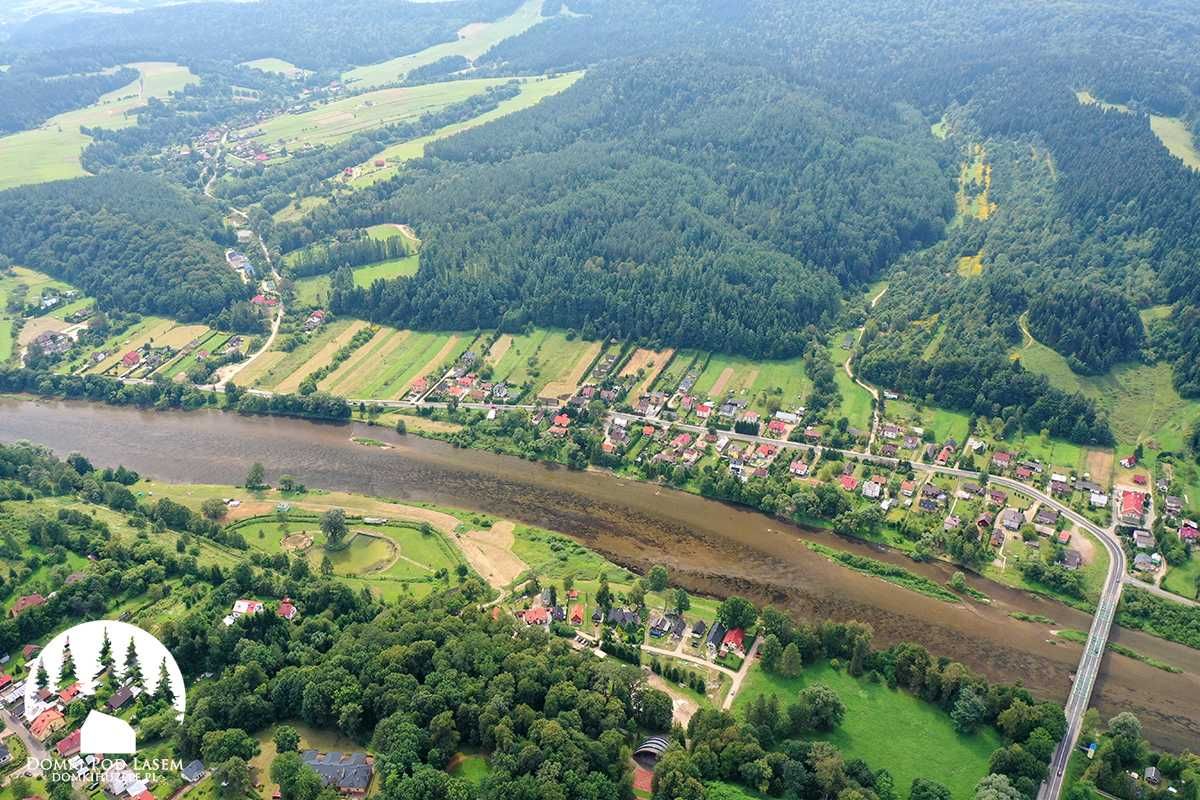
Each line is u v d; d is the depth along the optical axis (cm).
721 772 17175
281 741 17350
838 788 16738
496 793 15812
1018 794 16675
